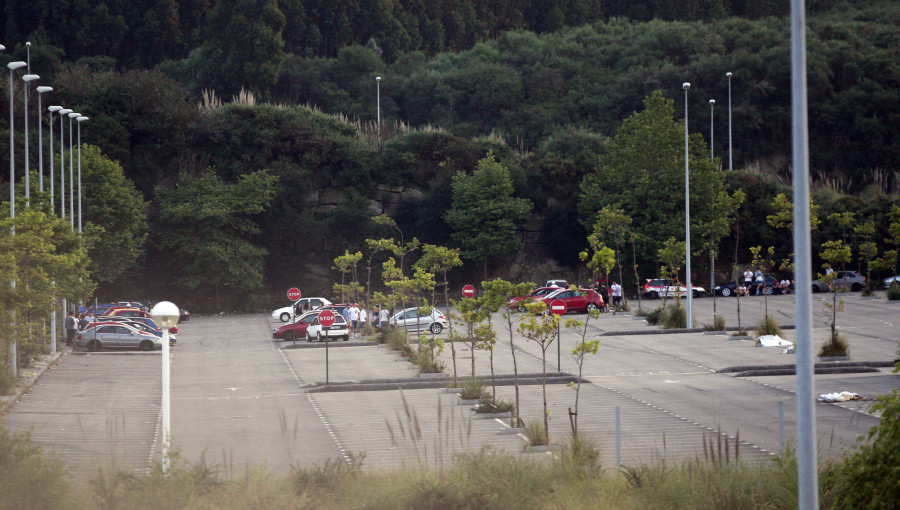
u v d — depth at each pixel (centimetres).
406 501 1294
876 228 7356
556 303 5316
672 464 1633
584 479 1491
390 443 2188
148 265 7356
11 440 1377
